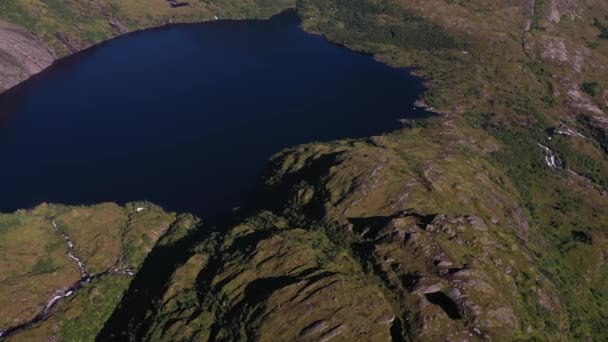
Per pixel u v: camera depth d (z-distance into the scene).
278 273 122.44
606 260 166.00
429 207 148.12
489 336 105.88
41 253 151.50
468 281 114.81
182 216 168.50
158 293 129.88
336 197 151.38
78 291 137.75
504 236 141.88
